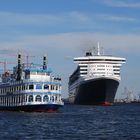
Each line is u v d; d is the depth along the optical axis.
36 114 131.38
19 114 130.75
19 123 99.62
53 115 132.12
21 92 142.38
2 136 72.56
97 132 82.38
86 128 90.69
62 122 106.06
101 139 70.31
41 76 140.12
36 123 100.56
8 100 154.38
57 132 81.06
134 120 120.25
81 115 142.62
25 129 85.62
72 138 71.25
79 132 81.81
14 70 165.00
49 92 139.38
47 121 107.69
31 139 68.88
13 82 150.25
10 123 99.44
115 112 176.00
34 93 138.25
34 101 138.12
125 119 125.19
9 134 75.94
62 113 148.38
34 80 138.38
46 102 138.62
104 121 114.19
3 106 158.00
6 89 157.50
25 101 139.62
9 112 142.62
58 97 141.62
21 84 142.25
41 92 138.75
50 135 75.50
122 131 85.00
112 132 82.81
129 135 77.19
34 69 139.88
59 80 142.25
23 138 70.00
